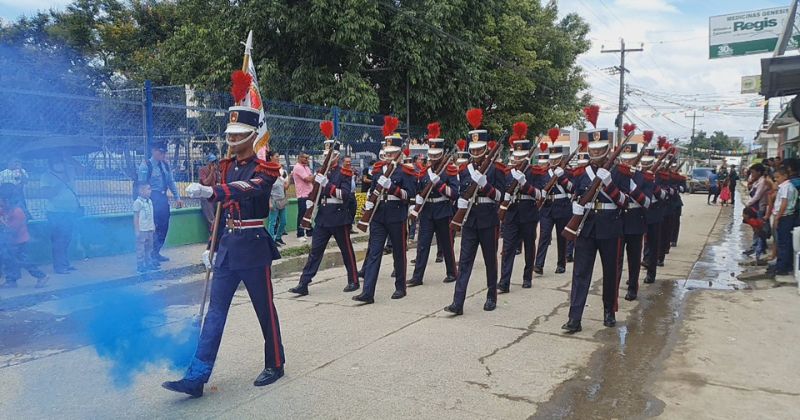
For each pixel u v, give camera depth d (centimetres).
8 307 681
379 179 700
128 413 404
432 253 1115
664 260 1043
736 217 1917
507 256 778
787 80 741
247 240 438
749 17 2052
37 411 406
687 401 427
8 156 824
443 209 816
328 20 1538
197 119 1068
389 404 418
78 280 795
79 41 2602
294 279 856
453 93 1812
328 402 421
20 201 786
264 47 1652
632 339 574
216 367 490
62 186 837
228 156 454
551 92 2572
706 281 855
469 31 1862
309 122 1273
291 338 568
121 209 991
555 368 493
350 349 535
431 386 451
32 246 877
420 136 1692
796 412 409
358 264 991
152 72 2236
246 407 412
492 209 665
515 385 455
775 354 528
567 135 2711
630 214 716
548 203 890
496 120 2197
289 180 1235
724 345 554
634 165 692
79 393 438
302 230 1227
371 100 1580
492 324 622
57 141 887
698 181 3525
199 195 403
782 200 865
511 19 2136
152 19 2670
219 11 1766
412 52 1656
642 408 416
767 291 781
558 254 918
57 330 598
